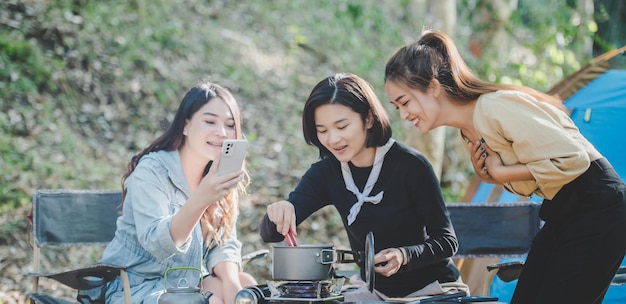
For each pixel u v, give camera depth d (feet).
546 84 25.72
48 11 25.17
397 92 9.23
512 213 12.98
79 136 22.41
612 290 12.94
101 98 23.91
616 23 30.25
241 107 26.04
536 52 26.25
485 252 12.92
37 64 23.44
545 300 9.02
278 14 33.58
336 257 9.12
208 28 29.81
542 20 27.02
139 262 10.82
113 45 25.68
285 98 27.43
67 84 23.56
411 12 37.42
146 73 25.50
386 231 10.23
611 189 8.83
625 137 13.89
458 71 9.08
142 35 26.76
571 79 14.74
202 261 11.34
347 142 9.70
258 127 25.18
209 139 10.76
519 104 8.73
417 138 21.63
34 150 21.01
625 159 13.79
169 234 9.91
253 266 18.54
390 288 10.34
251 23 32.01
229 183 9.59
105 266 9.89
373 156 10.19
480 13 25.31
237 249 11.43
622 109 14.05
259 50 30.27
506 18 25.20
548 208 9.26
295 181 22.53
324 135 9.80
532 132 8.57
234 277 11.12
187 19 29.68
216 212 11.23
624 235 8.86
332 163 10.45
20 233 18.30
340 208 10.44
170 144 11.00
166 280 10.80
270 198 21.38
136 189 10.62
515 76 26.23
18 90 22.57
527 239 12.92
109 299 10.68
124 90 24.41
